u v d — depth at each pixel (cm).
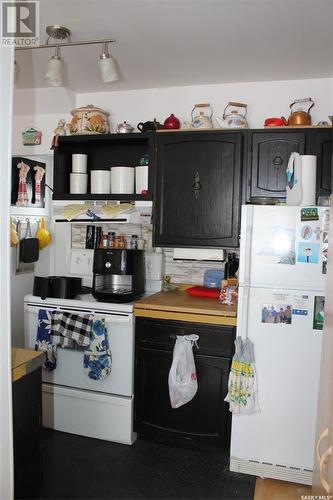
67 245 313
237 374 207
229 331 222
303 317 200
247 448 211
